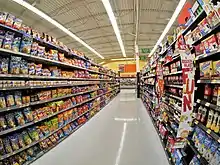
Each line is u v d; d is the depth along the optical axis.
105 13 9.82
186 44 2.38
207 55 1.79
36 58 3.34
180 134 2.14
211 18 1.63
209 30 1.70
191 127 2.22
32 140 3.19
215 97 1.81
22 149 2.89
